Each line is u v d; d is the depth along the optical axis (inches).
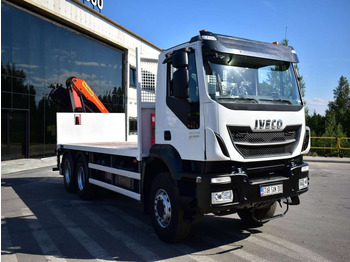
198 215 179.0
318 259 168.6
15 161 647.1
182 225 183.8
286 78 201.8
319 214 263.6
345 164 650.8
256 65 189.0
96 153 301.4
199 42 175.6
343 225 232.2
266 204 191.5
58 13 724.7
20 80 667.4
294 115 192.7
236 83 179.2
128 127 414.3
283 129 186.2
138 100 221.1
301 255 174.1
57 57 761.0
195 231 218.5
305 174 196.7
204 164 167.3
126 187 247.8
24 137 693.9
